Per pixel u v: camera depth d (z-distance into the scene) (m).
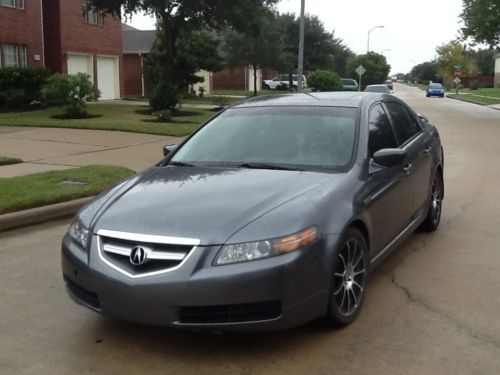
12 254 6.11
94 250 3.88
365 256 4.45
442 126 22.06
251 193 4.16
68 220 7.53
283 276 3.63
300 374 3.64
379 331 4.21
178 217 3.86
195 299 3.55
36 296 4.96
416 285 5.11
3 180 8.90
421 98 53.62
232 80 60.50
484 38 25.52
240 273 3.56
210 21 26.31
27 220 7.21
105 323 4.40
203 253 3.61
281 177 4.47
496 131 19.95
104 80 33.81
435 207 6.79
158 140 15.46
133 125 18.20
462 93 62.75
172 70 26.92
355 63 78.25
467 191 9.20
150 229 3.78
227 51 43.03
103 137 15.80
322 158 4.78
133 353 3.94
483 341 4.05
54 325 4.39
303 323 3.82
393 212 5.15
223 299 3.55
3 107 23.47
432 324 4.32
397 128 5.87
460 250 6.11
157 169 5.03
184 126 18.62
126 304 3.67
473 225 7.11
